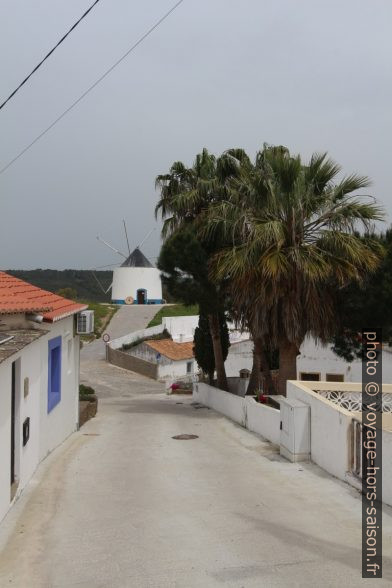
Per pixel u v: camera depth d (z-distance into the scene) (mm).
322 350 24047
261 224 15969
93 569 5555
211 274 18078
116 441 13844
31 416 9422
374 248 16797
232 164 21422
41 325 10891
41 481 9188
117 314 59188
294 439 10688
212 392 22625
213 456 11586
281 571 5461
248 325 18000
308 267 15305
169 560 5758
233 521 7043
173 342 41375
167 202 22844
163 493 8477
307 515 7281
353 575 5367
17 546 6195
